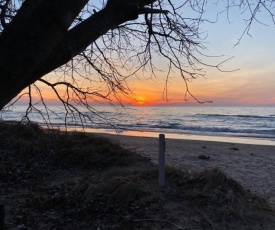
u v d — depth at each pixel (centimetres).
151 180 701
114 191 617
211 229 526
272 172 1164
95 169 844
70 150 934
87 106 320
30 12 163
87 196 625
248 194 673
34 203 623
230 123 5197
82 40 167
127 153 930
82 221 546
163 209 566
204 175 696
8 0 273
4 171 816
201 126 4294
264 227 558
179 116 7231
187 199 609
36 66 146
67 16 151
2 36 156
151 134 3066
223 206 587
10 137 1091
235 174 1120
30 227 528
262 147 1967
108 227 520
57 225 535
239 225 549
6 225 532
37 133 1114
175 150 1606
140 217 544
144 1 197
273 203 752
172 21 326
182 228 516
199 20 566
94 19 175
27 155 962
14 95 147
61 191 682
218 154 1550
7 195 677
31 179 787
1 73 139
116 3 184
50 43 147
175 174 729
